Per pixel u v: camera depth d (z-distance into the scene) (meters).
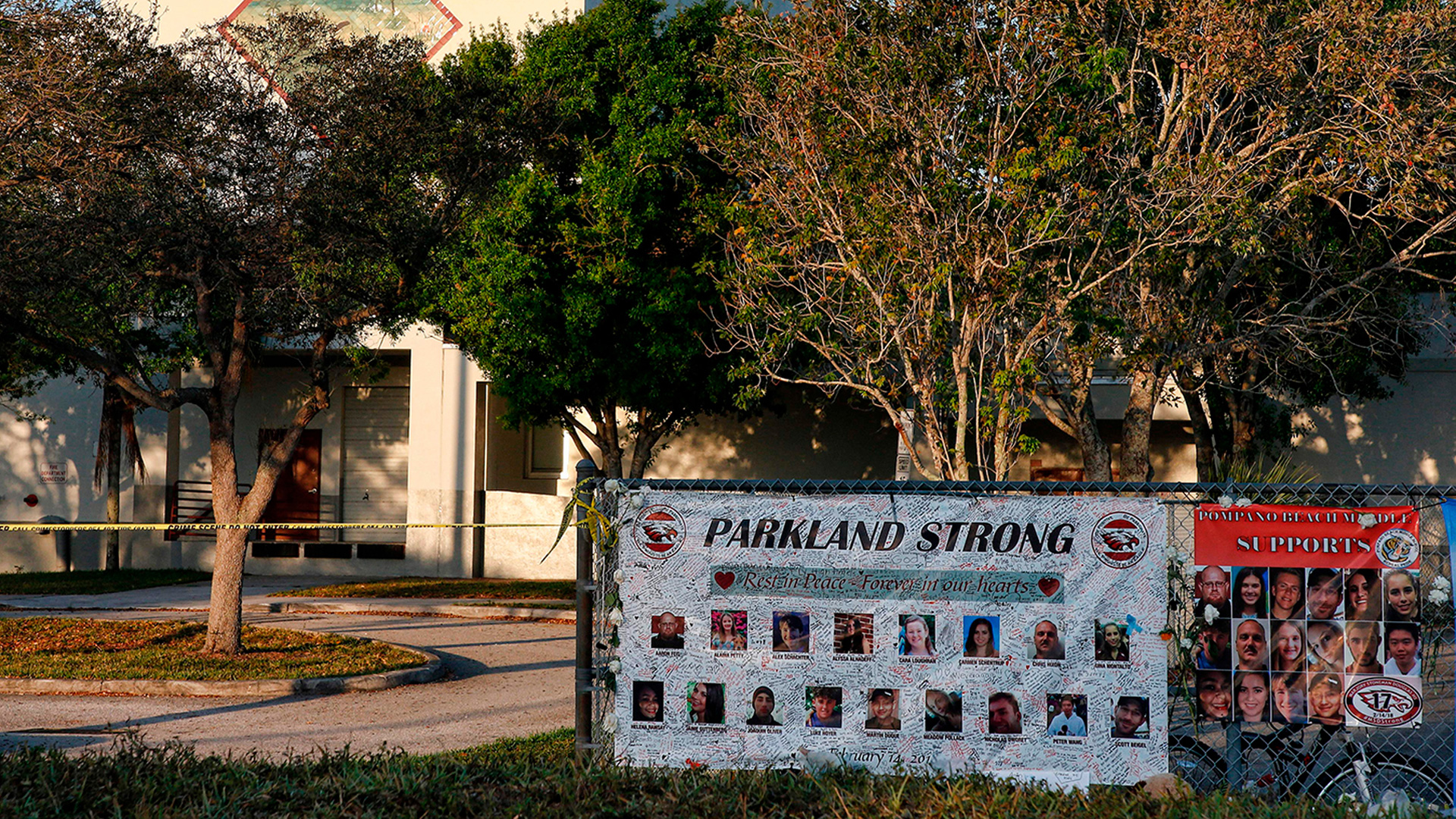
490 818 5.23
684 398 18.77
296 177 12.71
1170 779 5.55
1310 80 12.66
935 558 5.75
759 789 5.46
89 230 11.85
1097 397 21.23
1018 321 12.52
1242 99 13.22
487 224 16.83
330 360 26.36
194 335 21.09
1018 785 5.50
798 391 25.84
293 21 13.63
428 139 13.13
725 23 13.98
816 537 5.82
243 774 5.82
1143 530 5.68
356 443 28.25
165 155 12.52
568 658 14.23
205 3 25.31
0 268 11.65
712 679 5.84
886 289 11.86
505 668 13.42
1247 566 5.64
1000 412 11.32
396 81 13.05
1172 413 21.55
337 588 22.38
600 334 17.66
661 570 5.90
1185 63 12.60
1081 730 5.64
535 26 24.78
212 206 12.63
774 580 5.84
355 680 11.66
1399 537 5.57
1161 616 5.64
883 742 5.73
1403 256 13.83
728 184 16.69
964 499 5.76
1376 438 21.69
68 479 26.69
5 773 5.56
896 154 11.98
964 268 11.44
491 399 25.66
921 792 5.30
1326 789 5.73
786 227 13.08
